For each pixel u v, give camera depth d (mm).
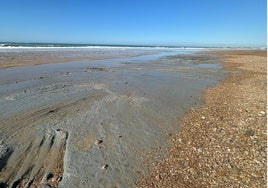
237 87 10539
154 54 42250
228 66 20969
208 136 5152
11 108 6918
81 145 4766
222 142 4797
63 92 9031
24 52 31016
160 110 7117
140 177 3756
